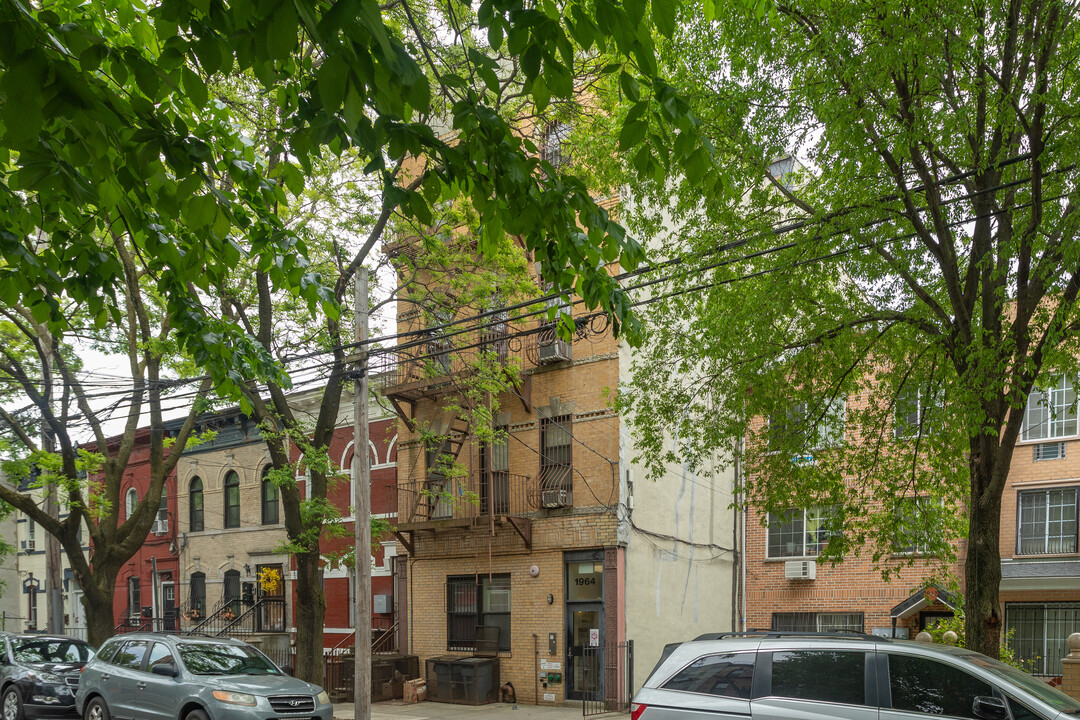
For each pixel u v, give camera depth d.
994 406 10.29
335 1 3.44
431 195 5.18
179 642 13.61
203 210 5.46
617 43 4.42
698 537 20.61
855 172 10.66
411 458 21.78
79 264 6.79
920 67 9.66
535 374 19.92
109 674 13.95
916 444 12.85
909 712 8.06
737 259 11.54
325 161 16.16
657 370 13.69
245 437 27.08
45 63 3.83
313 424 24.58
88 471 20.06
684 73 11.87
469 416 18.48
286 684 12.81
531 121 16.53
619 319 6.72
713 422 13.15
